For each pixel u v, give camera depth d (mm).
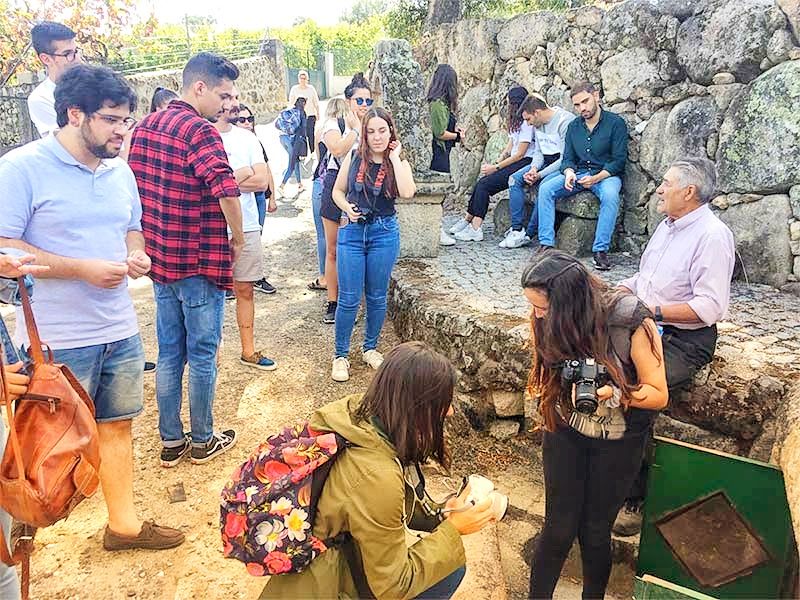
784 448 2531
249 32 25438
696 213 2939
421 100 5312
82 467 1985
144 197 3129
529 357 3707
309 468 1687
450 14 9781
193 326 3291
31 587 2680
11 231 2305
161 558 2881
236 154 4160
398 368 1751
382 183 4070
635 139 5371
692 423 3260
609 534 2496
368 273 4297
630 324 2230
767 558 2553
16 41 10508
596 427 2307
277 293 6125
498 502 1991
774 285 4453
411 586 1759
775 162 4312
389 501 1669
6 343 2047
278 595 1772
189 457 3600
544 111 5652
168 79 15609
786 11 4336
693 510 2656
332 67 26562
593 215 5363
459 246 6012
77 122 2348
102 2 11148
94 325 2557
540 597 2570
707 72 4793
